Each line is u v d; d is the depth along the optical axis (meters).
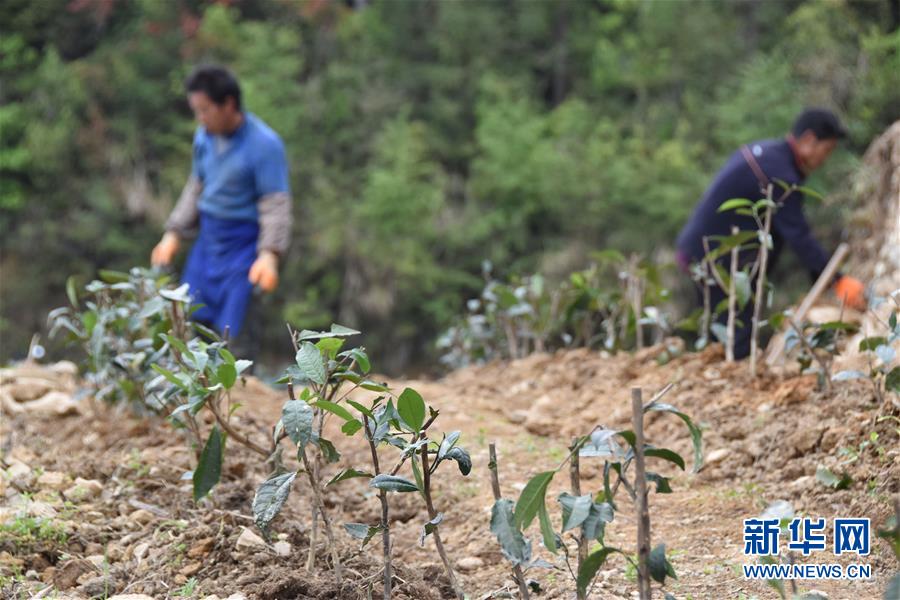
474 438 5.81
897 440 4.57
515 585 3.98
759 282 5.94
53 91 32.38
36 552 4.21
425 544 4.52
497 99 35.12
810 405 5.33
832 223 24.42
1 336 29.19
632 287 7.32
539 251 31.78
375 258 30.08
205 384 4.35
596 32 36.78
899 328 4.89
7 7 33.84
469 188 32.56
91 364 5.90
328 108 33.97
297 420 3.44
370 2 38.25
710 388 5.96
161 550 4.22
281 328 30.92
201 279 7.71
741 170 6.99
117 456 5.34
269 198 7.52
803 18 30.59
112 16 36.25
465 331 8.72
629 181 30.30
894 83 27.95
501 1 37.41
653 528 4.52
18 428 5.99
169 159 33.66
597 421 5.92
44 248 31.17
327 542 4.10
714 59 33.88
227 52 34.47
